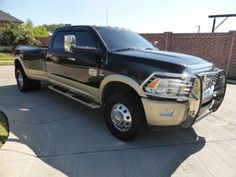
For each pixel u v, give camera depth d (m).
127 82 3.12
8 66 12.77
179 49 13.20
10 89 6.64
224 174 2.74
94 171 2.68
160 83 2.82
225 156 3.16
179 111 2.87
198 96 2.89
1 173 2.48
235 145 3.51
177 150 3.27
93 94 3.90
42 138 3.43
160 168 2.80
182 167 2.85
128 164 2.85
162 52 3.75
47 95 5.93
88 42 4.00
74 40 3.80
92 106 3.84
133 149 3.23
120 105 3.39
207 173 2.75
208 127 4.20
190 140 3.62
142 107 3.17
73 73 4.25
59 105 5.09
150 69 2.94
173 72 2.83
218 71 3.50
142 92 2.95
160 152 3.19
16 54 6.23
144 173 2.69
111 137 3.56
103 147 3.24
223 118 4.74
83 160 2.89
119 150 3.18
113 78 3.32
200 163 2.95
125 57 3.28
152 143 3.44
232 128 4.19
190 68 2.97
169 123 2.93
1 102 5.20
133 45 4.09
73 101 5.41
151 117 2.96
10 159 2.77
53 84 5.20
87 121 4.19
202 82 2.98
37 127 3.83
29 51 5.58
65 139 3.44
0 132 3.50
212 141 3.61
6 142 3.19
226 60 11.32
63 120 4.20
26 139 3.36
